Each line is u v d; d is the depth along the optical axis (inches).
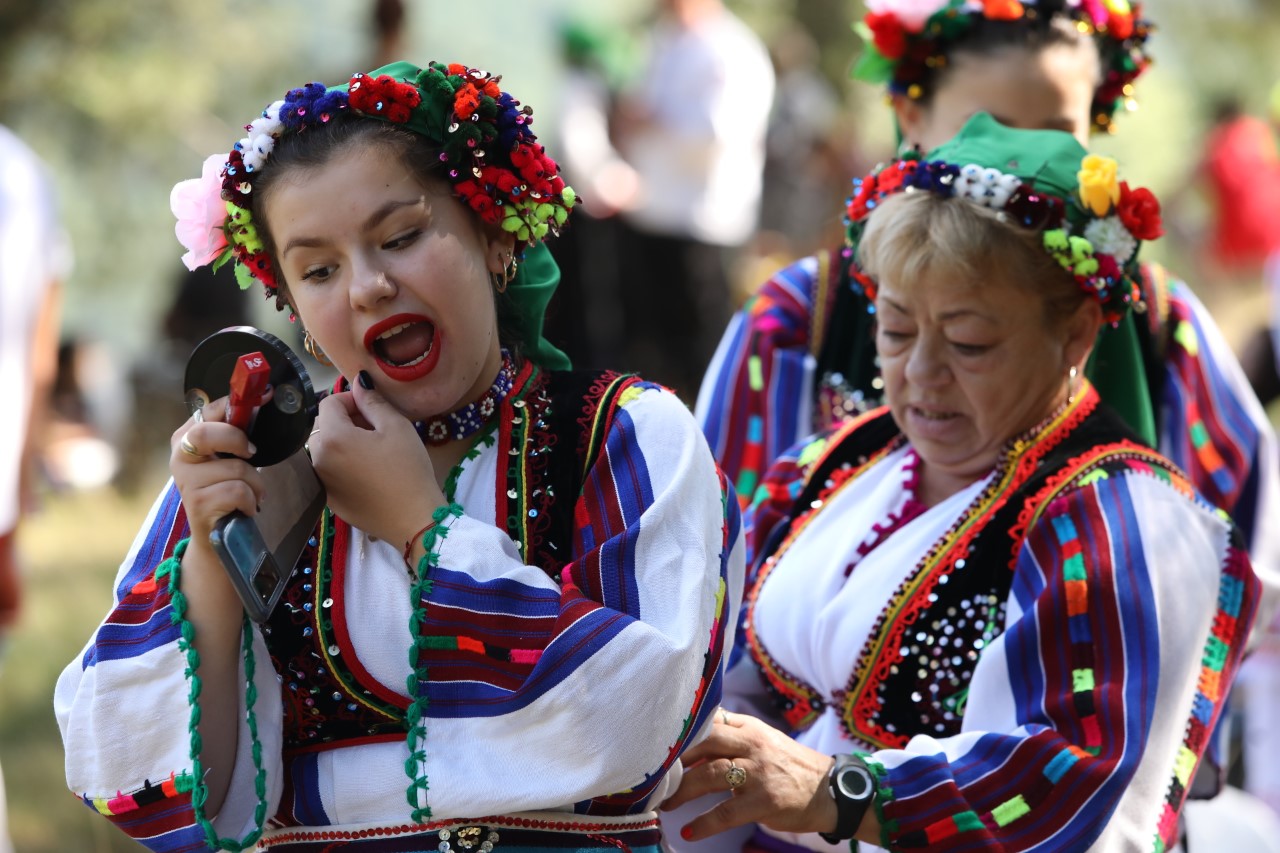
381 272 252.8
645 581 253.6
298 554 251.8
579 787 243.6
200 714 248.1
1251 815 390.3
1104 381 388.2
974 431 321.1
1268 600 338.3
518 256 275.4
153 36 1347.2
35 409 510.3
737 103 1025.5
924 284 313.7
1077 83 408.2
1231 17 2059.5
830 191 1299.2
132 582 266.7
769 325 427.2
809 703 331.0
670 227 1008.9
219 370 247.8
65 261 522.9
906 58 411.8
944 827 287.0
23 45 1296.8
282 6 1402.6
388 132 255.1
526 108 268.5
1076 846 285.1
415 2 1395.2
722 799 320.2
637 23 1369.3
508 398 271.4
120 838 559.8
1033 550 309.0
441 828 252.4
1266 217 1534.2
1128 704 292.0
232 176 261.9
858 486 340.8
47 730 654.5
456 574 249.1
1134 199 320.2
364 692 256.1
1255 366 645.9
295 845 259.3
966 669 311.7
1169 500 311.4
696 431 270.2
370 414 256.8
